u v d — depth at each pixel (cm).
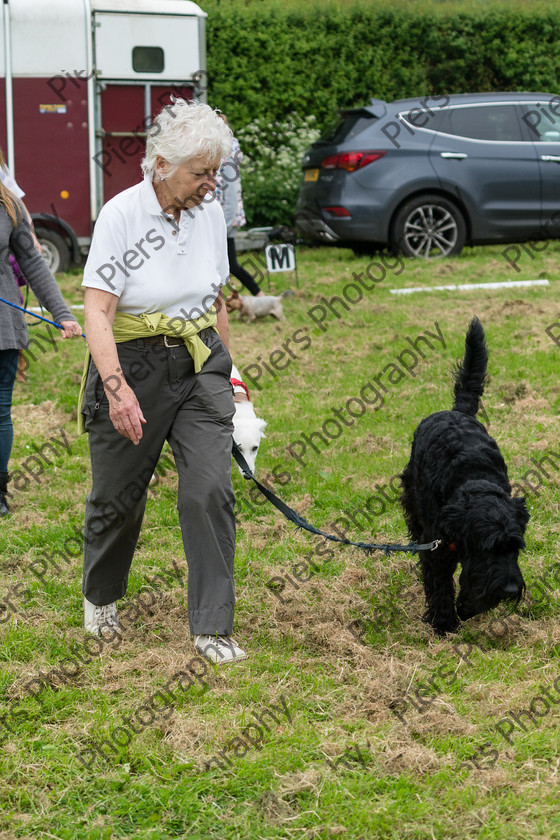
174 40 1183
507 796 274
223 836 262
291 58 1522
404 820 264
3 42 1134
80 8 1145
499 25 1600
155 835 260
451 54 1605
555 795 272
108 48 1163
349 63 1547
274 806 271
